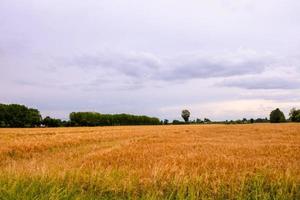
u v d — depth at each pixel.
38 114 109.75
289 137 35.62
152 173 9.85
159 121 144.38
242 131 49.62
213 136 38.44
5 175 8.79
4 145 23.66
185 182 8.77
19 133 43.12
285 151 20.45
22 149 22.70
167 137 36.50
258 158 16.39
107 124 122.81
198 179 9.06
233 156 17.53
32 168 11.83
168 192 8.40
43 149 23.91
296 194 8.09
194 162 14.87
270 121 139.00
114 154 19.08
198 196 7.98
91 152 21.39
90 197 7.68
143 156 18.05
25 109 108.31
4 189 7.14
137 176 9.66
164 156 17.73
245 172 10.38
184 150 21.45
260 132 46.25
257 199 7.81
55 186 7.43
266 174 10.02
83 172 9.66
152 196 7.50
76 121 117.56
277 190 8.23
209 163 14.34
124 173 10.30
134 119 132.25
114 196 8.23
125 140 33.22
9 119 103.62
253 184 8.84
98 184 8.71
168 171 10.78
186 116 151.12
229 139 33.25
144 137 36.31
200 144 26.34
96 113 122.88
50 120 109.94
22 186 7.62
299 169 12.09
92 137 33.56
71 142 27.83
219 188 8.52
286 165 13.44
